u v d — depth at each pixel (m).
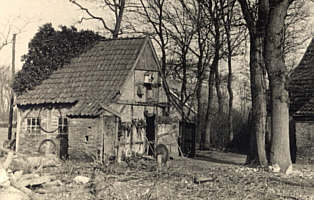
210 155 38.03
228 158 35.06
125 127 30.53
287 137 23.91
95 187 16.08
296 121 31.77
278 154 23.80
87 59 34.19
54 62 34.28
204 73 43.72
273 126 24.05
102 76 32.12
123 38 34.47
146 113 32.94
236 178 20.55
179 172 22.12
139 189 16.67
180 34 42.12
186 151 35.91
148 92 33.25
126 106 31.34
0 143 35.19
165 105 34.41
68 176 19.05
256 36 25.22
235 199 15.65
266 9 24.52
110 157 27.31
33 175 17.12
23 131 33.25
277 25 23.47
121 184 17.25
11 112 38.50
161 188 17.17
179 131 36.16
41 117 32.62
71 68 34.00
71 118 29.70
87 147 28.80
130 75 31.86
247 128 45.34
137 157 28.25
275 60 23.78
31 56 34.34
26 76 33.72
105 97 30.28
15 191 14.01
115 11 41.69
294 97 33.56
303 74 34.84
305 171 25.33
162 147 28.39
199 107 44.47
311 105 31.58
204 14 40.00
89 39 35.62
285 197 16.44
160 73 34.16
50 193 15.38
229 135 46.06
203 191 16.86
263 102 25.25
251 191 17.39
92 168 22.55
